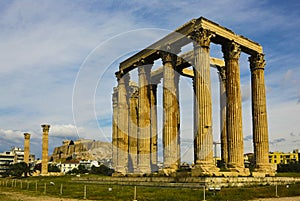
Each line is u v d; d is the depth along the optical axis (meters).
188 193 28.94
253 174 39.03
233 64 41.81
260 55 46.00
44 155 107.44
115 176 50.66
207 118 37.09
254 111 45.31
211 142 36.69
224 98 50.97
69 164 125.56
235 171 38.16
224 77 52.00
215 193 28.31
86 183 50.91
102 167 69.44
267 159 43.66
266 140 44.03
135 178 43.00
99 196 31.05
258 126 44.41
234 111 40.50
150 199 26.66
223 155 47.69
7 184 62.47
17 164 118.81
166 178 37.84
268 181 37.84
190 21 40.38
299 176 46.00
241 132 40.34
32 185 56.31
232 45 41.97
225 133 48.41
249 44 44.81
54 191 40.03
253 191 30.64
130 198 27.80
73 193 35.50
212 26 40.06
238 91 41.47
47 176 94.19
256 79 45.84
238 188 31.53
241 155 39.56
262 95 45.25
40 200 29.08
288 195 30.84
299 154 163.12
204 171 35.16
